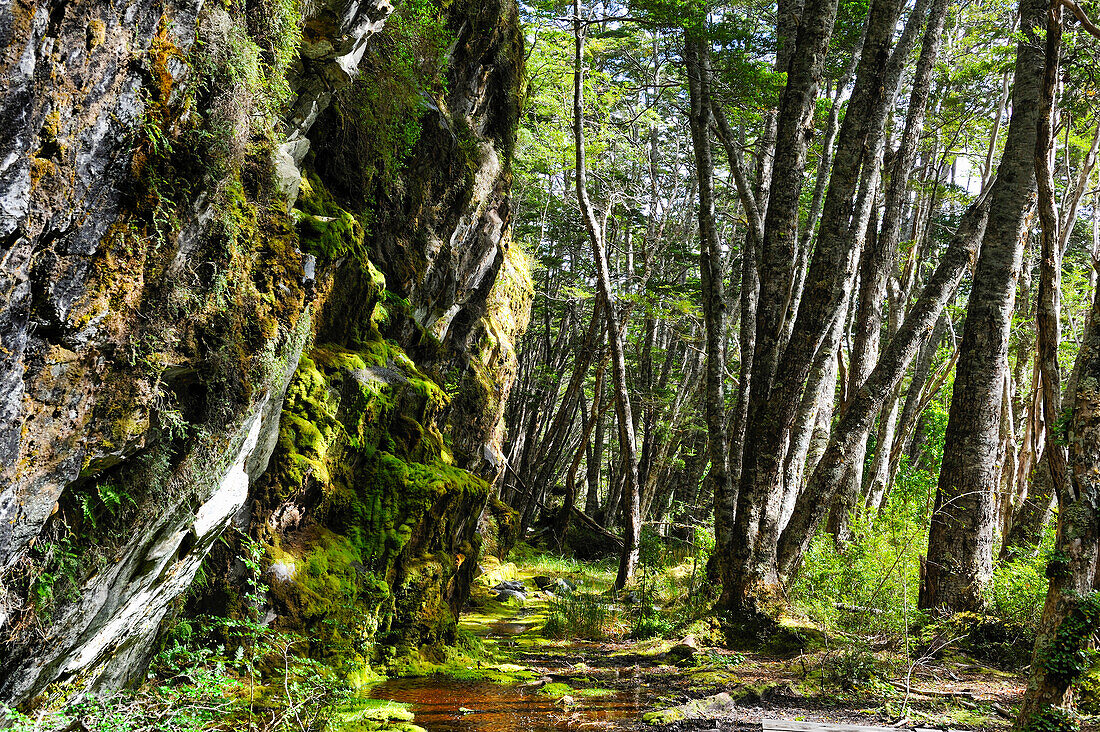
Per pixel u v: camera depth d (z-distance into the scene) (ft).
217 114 15.05
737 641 33.14
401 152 38.29
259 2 17.40
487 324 57.67
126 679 17.47
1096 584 21.34
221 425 16.52
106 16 11.88
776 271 35.22
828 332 38.04
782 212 35.29
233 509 18.51
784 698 25.79
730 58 42.34
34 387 11.96
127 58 12.41
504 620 40.83
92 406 13.01
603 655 33.01
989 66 52.16
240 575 22.52
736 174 42.75
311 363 27.25
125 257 13.28
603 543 78.74
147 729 14.65
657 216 82.84
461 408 51.16
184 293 15.08
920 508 35.81
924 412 67.31
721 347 42.19
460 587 33.22
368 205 35.94
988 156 51.90
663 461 78.02
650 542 61.52
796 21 41.88
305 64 25.34
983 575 33.17
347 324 31.09
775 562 34.94
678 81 52.44
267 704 20.25
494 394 57.11
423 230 41.45
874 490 49.01
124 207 13.08
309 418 26.35
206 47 14.52
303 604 23.61
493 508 57.88
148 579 15.92
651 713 23.43
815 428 44.60
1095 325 19.07
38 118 11.03
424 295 42.93
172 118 13.75
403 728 21.24
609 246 79.77
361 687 24.93
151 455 14.79
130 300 13.52
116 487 14.17
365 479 28.27
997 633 31.07
